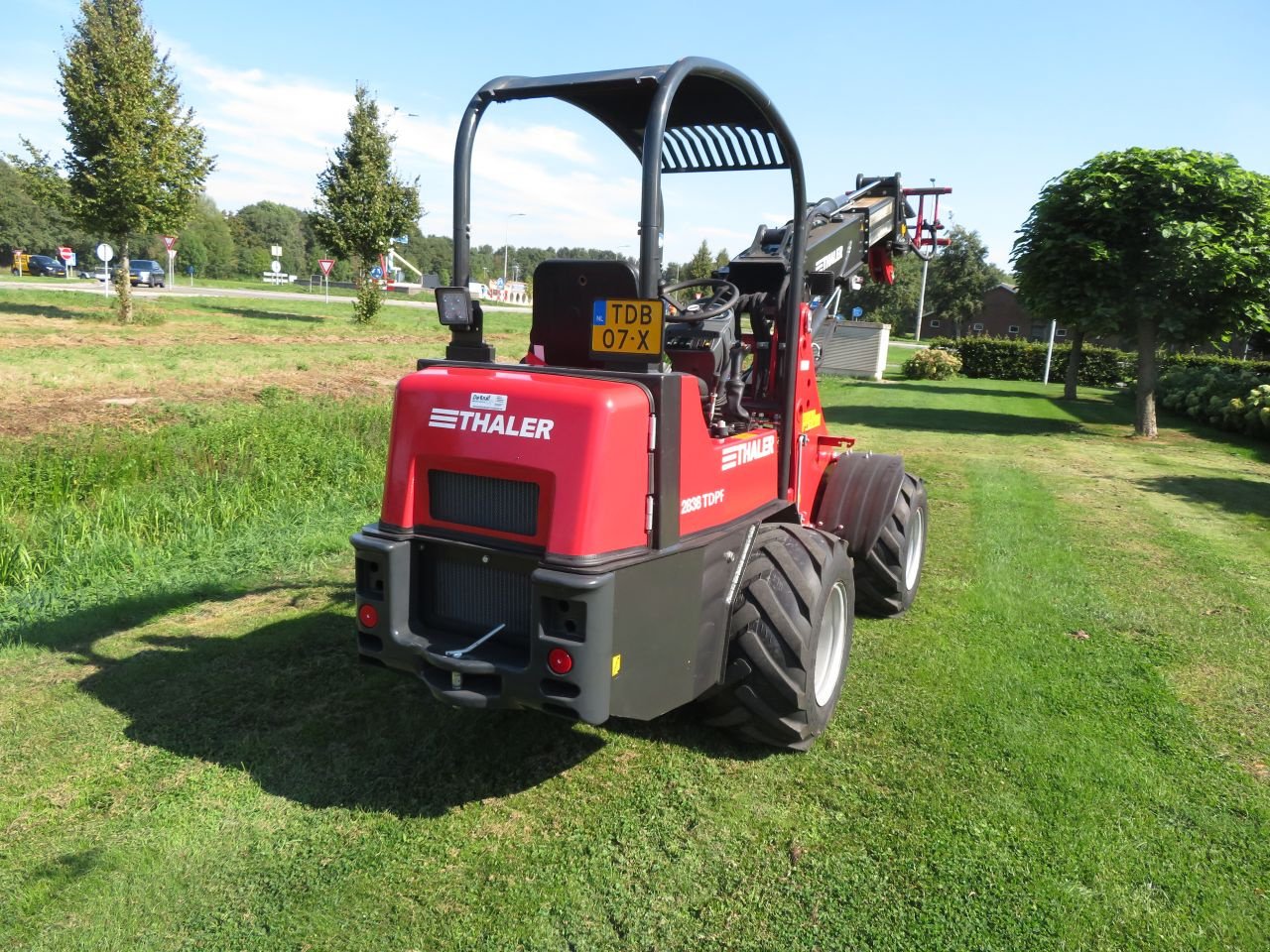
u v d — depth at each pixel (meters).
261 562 5.86
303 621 4.91
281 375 14.76
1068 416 17.06
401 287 75.94
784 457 4.07
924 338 68.75
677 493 3.04
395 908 2.71
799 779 3.46
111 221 21.61
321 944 2.57
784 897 2.79
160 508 6.44
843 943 2.60
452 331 3.40
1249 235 12.70
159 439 7.84
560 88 3.15
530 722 3.87
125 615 4.96
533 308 3.45
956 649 4.80
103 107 20.77
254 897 2.76
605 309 3.02
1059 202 13.90
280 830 3.09
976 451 12.12
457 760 3.55
